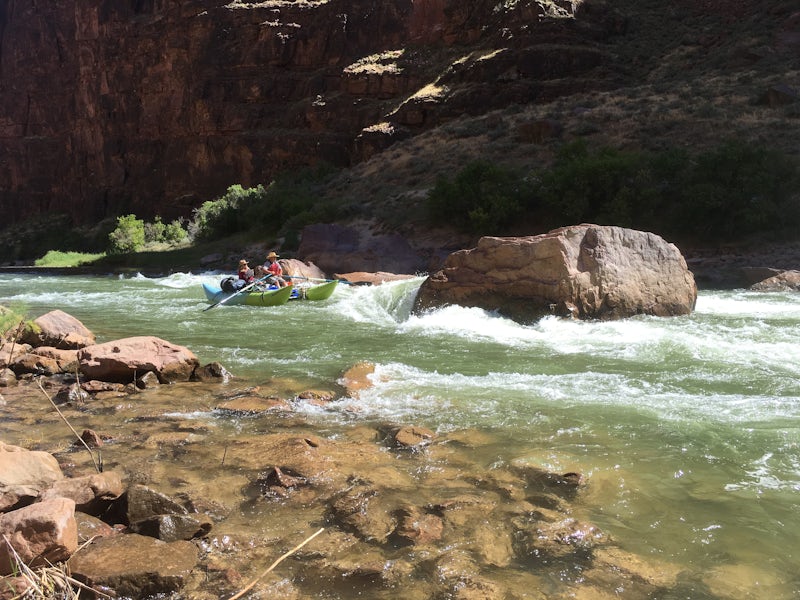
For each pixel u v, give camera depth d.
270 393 7.21
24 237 68.12
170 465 5.02
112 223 60.91
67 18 71.94
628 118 33.72
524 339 10.18
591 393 6.99
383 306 14.44
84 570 3.38
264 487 4.61
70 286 23.27
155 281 25.17
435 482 4.67
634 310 11.65
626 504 4.32
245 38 54.72
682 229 22.48
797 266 18.45
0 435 5.87
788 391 6.93
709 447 5.29
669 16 47.28
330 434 5.76
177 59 58.44
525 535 3.91
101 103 65.44
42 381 7.96
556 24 43.78
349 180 39.44
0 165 77.81
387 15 51.78
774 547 3.77
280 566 3.60
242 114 53.84
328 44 53.00
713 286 17.23
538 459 5.03
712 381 7.41
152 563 3.46
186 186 57.09
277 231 35.81
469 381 7.62
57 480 4.28
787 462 4.97
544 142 33.19
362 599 3.29
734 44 41.59
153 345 8.18
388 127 45.03
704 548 3.77
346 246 25.03
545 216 25.91
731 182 21.56
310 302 16.11
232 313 14.35
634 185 23.55
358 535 3.93
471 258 12.34
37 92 74.81
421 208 29.98
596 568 3.55
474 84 43.84
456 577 3.46
